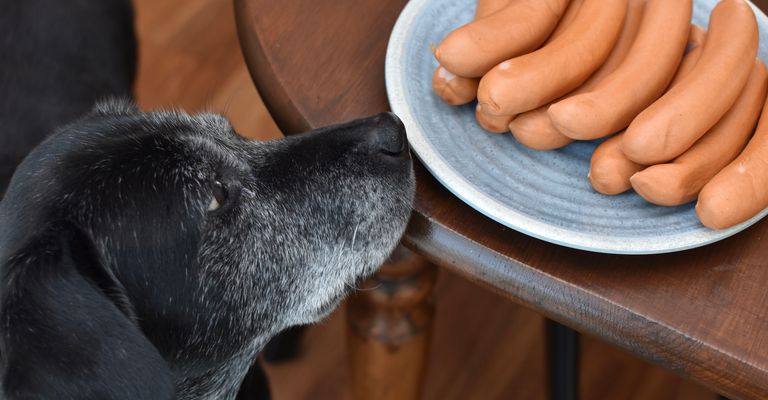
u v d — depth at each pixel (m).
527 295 0.95
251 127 2.15
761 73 1.00
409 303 1.31
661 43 0.98
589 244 0.92
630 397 1.80
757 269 0.93
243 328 1.12
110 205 0.98
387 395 1.43
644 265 0.94
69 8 1.69
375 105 1.09
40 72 1.62
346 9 1.15
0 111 1.57
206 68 2.24
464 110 1.05
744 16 0.98
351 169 1.07
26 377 0.83
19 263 0.89
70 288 0.87
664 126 0.91
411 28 1.09
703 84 0.93
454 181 0.97
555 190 0.99
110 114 1.13
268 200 1.10
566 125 0.94
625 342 0.92
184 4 2.35
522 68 0.96
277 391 1.81
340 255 1.12
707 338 0.88
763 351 0.87
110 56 1.73
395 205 1.04
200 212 1.03
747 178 0.90
